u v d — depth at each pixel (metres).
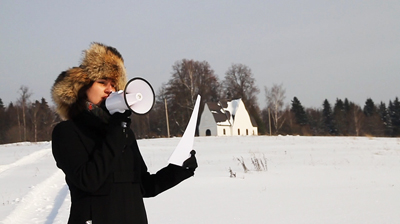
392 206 7.72
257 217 7.00
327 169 16.14
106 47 2.62
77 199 2.40
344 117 108.88
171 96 74.81
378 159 20.50
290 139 40.38
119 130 2.29
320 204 8.15
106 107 2.37
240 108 76.06
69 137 2.38
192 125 2.79
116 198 2.40
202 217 7.12
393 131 111.56
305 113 106.75
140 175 2.61
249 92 86.88
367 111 122.31
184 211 7.75
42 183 12.38
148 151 29.34
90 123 2.45
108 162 2.24
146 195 2.76
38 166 18.58
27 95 71.50
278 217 6.96
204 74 75.81
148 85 2.36
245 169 15.74
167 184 2.72
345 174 14.25
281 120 96.25
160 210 7.94
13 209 8.41
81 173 2.23
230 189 10.85
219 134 72.25
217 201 8.85
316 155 23.42
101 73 2.51
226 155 24.77
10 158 23.77
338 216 6.95
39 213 8.35
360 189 10.32
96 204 2.37
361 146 30.41
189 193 10.23
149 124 84.75
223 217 7.07
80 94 2.53
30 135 74.69
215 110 74.00
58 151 2.38
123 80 2.64
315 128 112.00
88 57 2.52
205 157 23.75
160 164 20.55
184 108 74.50
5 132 75.06
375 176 13.48
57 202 9.51
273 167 17.41
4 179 13.89
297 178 13.29
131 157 2.53
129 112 2.35
